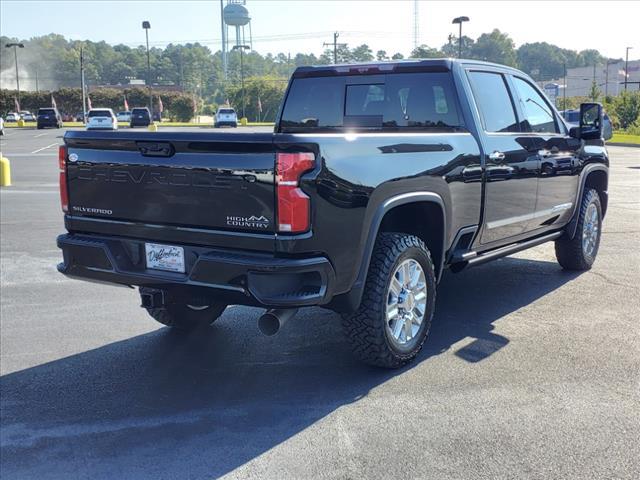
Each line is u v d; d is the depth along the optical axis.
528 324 5.54
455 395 4.21
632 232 9.58
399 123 5.61
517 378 4.45
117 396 4.33
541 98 6.41
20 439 3.78
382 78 5.66
